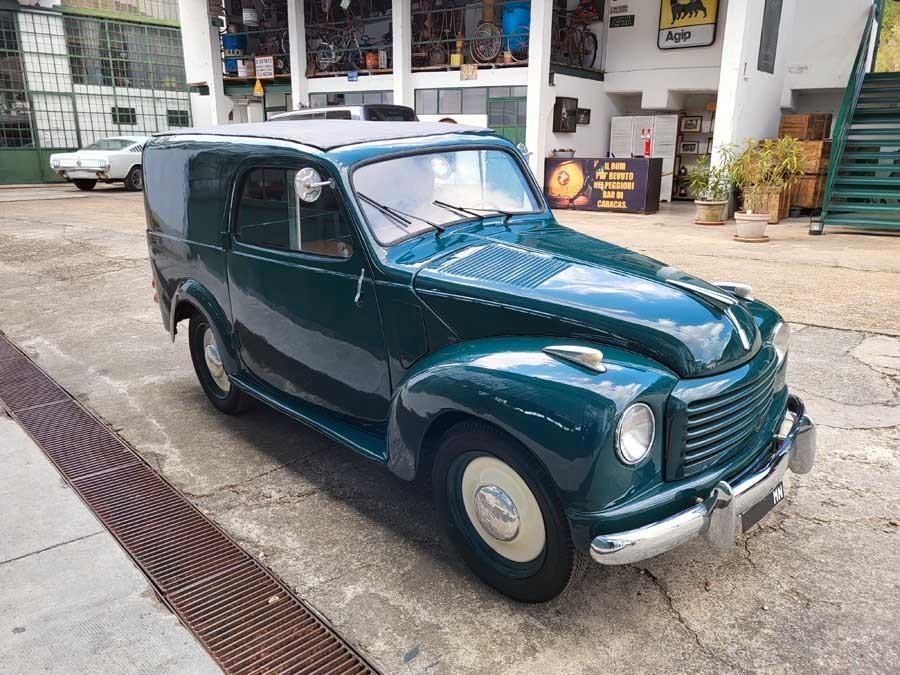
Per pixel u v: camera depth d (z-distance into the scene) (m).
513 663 2.40
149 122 25.70
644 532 2.25
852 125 12.27
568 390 2.29
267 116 22.56
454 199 3.49
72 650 2.49
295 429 4.44
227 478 3.80
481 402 2.46
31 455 4.07
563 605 2.70
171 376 5.41
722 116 13.24
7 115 23.00
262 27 22.27
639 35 16.98
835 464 3.71
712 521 2.38
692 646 2.46
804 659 2.39
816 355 5.34
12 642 2.53
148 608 2.72
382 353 3.16
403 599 2.77
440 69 17.69
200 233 4.11
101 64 24.22
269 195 3.53
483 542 2.78
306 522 3.35
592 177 15.72
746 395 2.62
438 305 2.89
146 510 3.47
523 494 2.52
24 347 6.16
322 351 3.45
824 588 2.75
